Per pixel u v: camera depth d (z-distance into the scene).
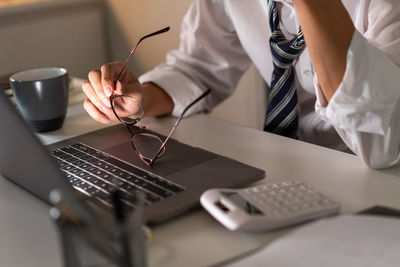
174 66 1.26
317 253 0.54
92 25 2.67
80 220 0.47
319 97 0.86
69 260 0.49
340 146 1.16
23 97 1.01
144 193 0.71
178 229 0.66
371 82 0.78
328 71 0.81
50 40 2.51
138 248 0.48
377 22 0.92
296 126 1.11
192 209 0.69
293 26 1.08
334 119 0.82
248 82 2.38
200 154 0.85
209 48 1.28
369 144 0.81
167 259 0.59
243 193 0.68
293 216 0.64
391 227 0.58
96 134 0.97
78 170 0.81
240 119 2.47
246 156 0.89
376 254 0.53
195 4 1.29
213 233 0.64
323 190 0.75
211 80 1.30
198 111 1.17
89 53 2.69
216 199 0.65
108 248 0.47
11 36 2.36
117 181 0.76
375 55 0.78
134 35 2.63
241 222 0.61
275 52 1.07
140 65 2.68
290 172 0.81
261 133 0.99
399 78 0.78
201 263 0.58
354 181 0.77
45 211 0.72
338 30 0.79
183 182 0.74
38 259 0.61
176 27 2.40
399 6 0.91
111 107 0.99
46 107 1.02
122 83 1.03
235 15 1.20
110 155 0.86
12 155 0.75
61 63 2.59
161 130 1.04
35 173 0.71
